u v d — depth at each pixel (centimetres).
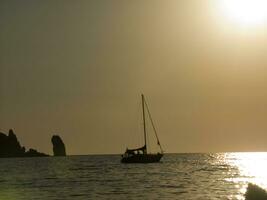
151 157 16638
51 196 7912
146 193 8081
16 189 9194
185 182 10156
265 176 11744
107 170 15338
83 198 7544
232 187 8781
